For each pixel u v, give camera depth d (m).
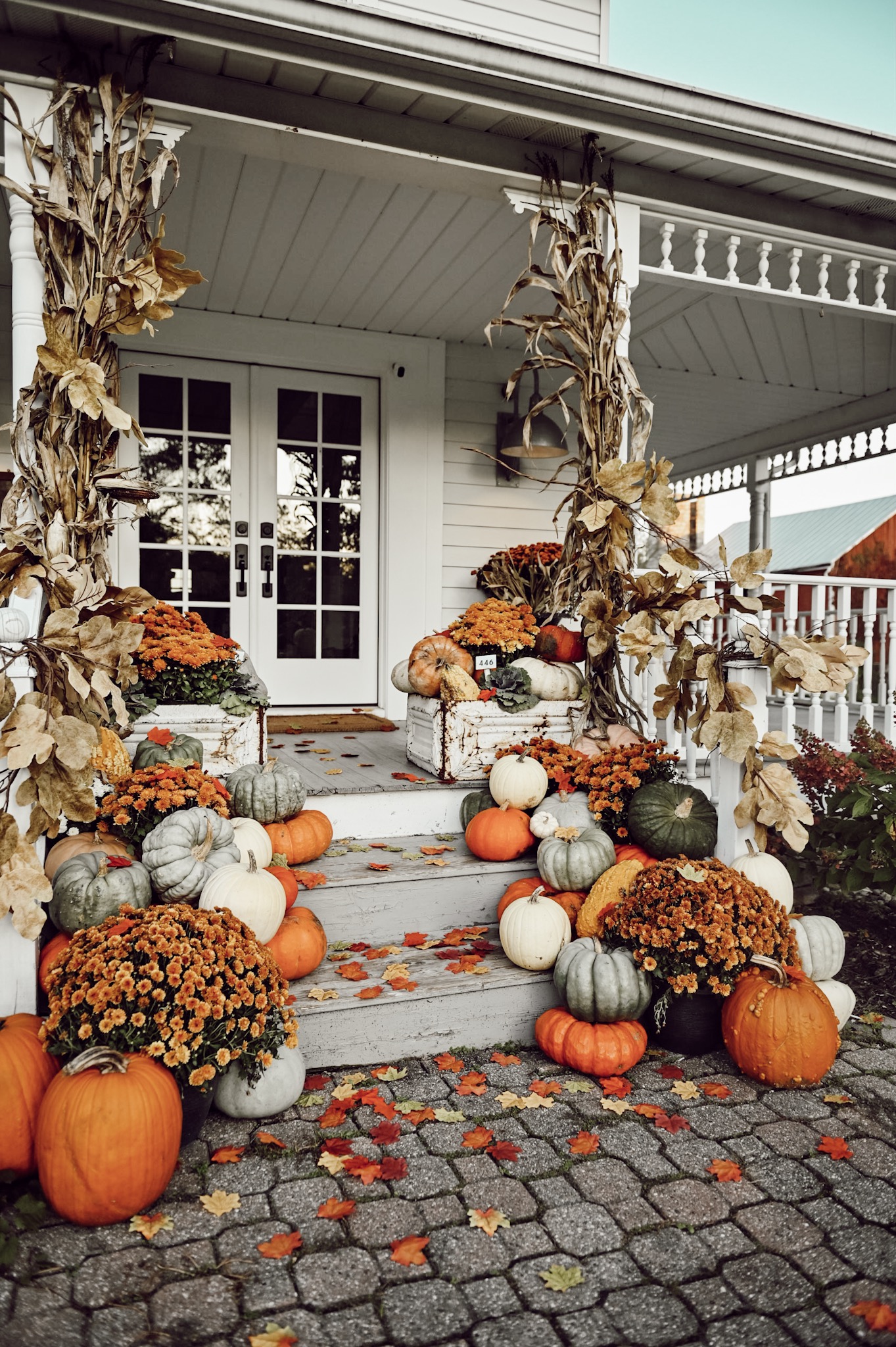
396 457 5.68
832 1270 1.71
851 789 3.37
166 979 1.99
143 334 5.12
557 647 3.75
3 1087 1.87
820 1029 2.38
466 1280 1.67
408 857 3.16
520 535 6.06
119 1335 1.52
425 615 5.79
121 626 2.36
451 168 3.33
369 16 2.72
